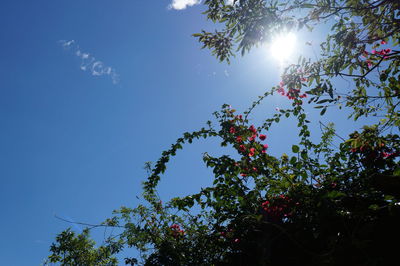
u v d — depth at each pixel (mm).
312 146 4066
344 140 3701
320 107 3789
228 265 3604
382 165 3369
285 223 3244
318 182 3496
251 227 3482
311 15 3635
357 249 2469
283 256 3096
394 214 2525
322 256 2592
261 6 3664
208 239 4039
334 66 3686
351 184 3281
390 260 2434
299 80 3887
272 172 3695
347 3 3539
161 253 4371
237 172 3799
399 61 3641
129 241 4930
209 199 4012
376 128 3445
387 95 3572
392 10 3541
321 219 2885
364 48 3629
